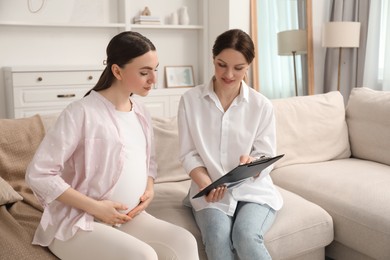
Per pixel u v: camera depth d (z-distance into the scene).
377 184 2.05
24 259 1.35
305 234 1.77
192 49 4.50
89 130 1.42
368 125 2.55
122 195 1.49
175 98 4.15
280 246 1.70
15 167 1.86
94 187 1.45
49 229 1.41
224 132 1.76
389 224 1.77
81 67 3.64
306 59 4.32
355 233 1.88
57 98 3.59
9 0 3.73
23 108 3.49
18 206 1.71
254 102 1.79
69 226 1.38
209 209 1.66
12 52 3.80
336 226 1.96
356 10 4.15
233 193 1.70
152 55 1.45
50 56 3.95
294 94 4.32
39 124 1.97
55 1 3.89
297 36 4.17
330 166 2.39
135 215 1.55
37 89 3.51
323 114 2.59
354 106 2.67
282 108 2.51
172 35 4.39
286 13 4.19
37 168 1.35
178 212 1.81
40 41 3.89
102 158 1.44
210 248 1.53
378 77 4.11
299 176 2.27
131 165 1.51
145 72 1.45
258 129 1.80
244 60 1.64
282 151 2.44
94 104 1.46
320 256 1.90
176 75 4.40
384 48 4.02
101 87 1.50
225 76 1.66
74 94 3.65
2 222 1.55
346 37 3.87
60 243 1.39
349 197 1.98
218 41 1.67
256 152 1.77
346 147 2.64
